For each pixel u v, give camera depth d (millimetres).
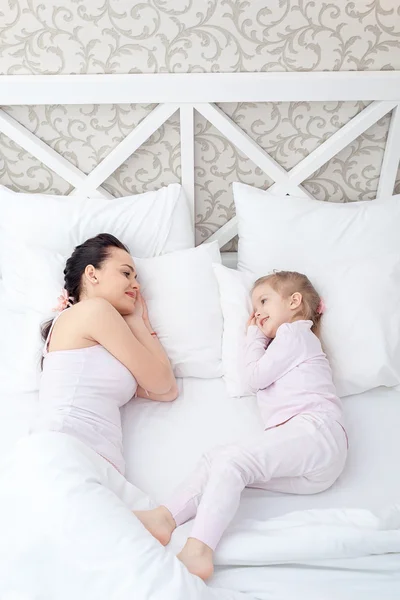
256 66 1611
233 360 1496
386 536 1057
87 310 1356
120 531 992
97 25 1531
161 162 1759
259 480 1203
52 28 1534
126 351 1355
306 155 1760
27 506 1021
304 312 1469
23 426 1363
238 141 1679
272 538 1063
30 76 1594
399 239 1632
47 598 970
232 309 1554
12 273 1661
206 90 1589
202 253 1634
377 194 1837
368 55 1595
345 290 1497
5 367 1507
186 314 1543
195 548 1060
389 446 1336
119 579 950
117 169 1769
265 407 1377
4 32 1539
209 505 1111
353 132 1663
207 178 1796
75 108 1653
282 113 1674
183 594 931
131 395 1424
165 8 1506
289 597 1015
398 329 1449
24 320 1617
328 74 1596
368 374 1432
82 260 1482
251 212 1677
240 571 1069
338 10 1517
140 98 1602
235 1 1497
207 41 1563
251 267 1686
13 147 1728
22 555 979
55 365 1358
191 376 1548
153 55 1586
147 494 1233
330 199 1850
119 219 1675
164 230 1687
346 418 1412
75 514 998
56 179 1792
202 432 1377
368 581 1042
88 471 1082
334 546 1044
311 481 1230
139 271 1606
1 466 1110
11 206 1677
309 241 1643
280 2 1501
